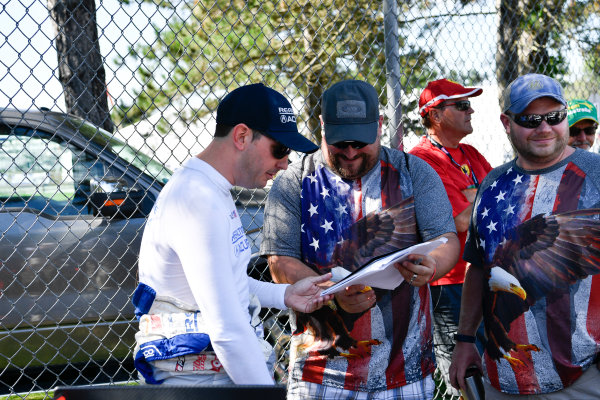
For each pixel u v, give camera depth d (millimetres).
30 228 3736
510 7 5016
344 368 2463
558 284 2289
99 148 4016
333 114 2377
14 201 3807
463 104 3535
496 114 4988
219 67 6992
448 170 3461
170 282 1888
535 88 2264
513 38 5051
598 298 2260
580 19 5613
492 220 2441
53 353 3734
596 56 5609
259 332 2113
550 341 2301
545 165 2354
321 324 2492
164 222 1861
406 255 2082
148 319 1914
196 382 1898
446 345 3547
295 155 4137
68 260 3764
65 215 3854
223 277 1812
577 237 2266
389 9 3586
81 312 3766
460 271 3459
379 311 2439
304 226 2504
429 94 3582
